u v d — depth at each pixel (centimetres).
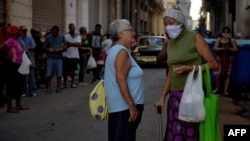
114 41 439
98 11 2745
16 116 855
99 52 1470
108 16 3092
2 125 773
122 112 425
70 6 2025
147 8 5228
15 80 893
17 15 1407
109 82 429
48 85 1180
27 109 927
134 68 432
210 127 413
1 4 1306
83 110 919
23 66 898
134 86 430
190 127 421
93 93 448
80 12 2209
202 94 410
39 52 1252
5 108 945
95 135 694
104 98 444
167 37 431
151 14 5775
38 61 1262
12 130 735
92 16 2664
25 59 903
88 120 812
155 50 2164
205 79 420
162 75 1750
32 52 1107
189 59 419
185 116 410
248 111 866
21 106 922
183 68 411
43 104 996
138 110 434
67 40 1279
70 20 2031
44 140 667
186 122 421
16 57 875
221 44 1073
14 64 878
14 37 877
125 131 426
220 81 1098
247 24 2058
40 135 698
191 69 413
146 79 1585
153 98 1092
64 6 1945
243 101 1005
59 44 1173
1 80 947
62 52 1203
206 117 413
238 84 1103
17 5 1404
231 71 1093
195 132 422
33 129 741
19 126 764
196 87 411
